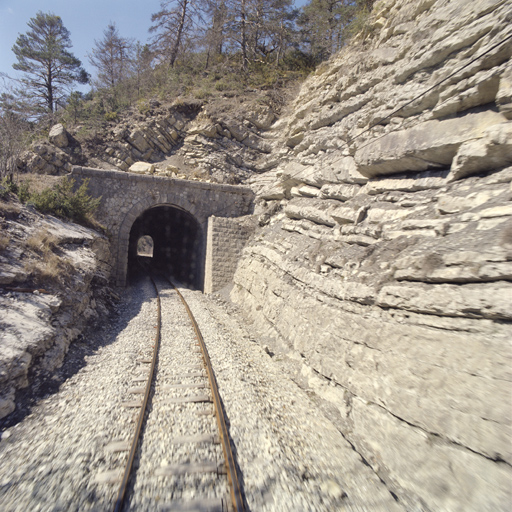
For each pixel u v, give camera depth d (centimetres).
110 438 503
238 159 2441
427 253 609
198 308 1398
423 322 558
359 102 1265
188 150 2512
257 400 656
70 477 419
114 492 398
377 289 686
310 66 3188
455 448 438
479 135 686
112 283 1703
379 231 827
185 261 2464
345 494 434
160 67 3562
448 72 776
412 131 835
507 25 663
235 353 912
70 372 732
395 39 1180
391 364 576
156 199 1845
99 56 3778
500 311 452
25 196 1334
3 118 1534
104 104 2744
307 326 885
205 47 3444
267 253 1422
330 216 1120
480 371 444
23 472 427
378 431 547
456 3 867
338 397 664
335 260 909
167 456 466
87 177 1736
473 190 645
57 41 3222
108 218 1762
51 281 943
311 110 1688
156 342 920
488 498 378
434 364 505
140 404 603
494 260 489
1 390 576
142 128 2464
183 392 661
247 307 1446
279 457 488
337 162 1218
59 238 1207
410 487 446
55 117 2673
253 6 3028
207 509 383
